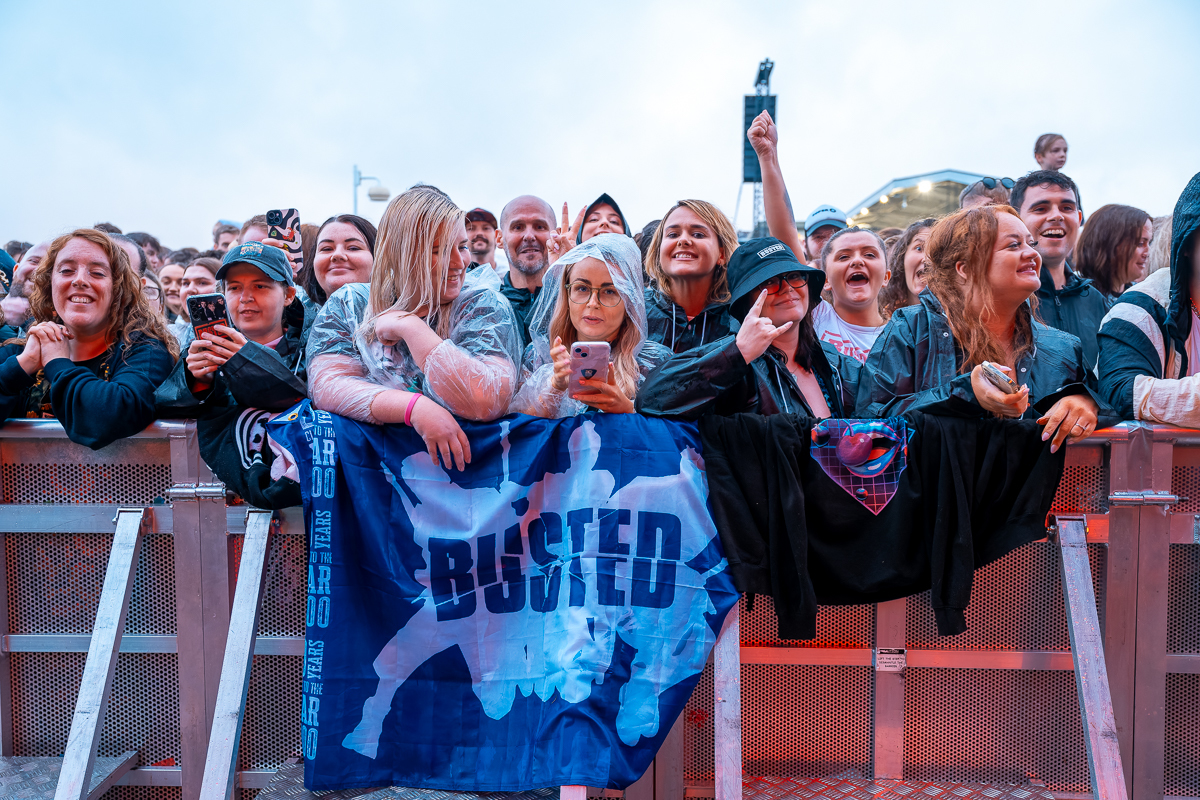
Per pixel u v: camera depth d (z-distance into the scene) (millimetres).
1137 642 1944
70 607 2049
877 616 2000
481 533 1842
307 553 1977
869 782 2006
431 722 1795
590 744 1667
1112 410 1966
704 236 2574
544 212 3264
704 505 1863
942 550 1837
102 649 1800
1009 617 2006
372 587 1814
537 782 1690
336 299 2037
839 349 3205
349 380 1879
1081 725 2002
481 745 1782
